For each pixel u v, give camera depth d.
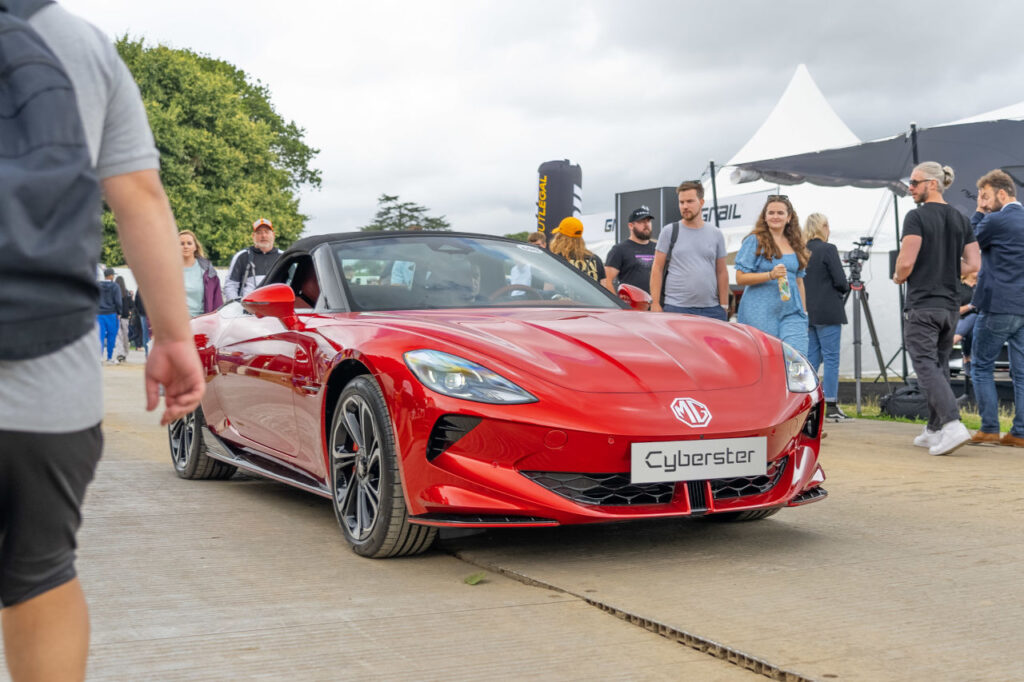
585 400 2.98
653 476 2.97
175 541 3.42
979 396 6.39
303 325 3.80
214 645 2.29
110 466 5.28
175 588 2.80
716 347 3.41
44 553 1.25
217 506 4.11
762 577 2.91
